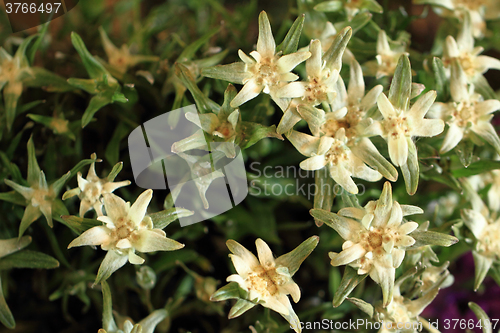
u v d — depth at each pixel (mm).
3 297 321
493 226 328
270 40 303
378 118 306
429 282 323
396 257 292
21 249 325
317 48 300
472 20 364
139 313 349
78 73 364
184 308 343
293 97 302
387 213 295
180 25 407
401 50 335
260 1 408
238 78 301
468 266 396
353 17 336
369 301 336
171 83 330
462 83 322
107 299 303
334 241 339
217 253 353
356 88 309
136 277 330
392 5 369
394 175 296
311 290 352
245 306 292
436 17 422
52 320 358
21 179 327
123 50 354
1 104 353
